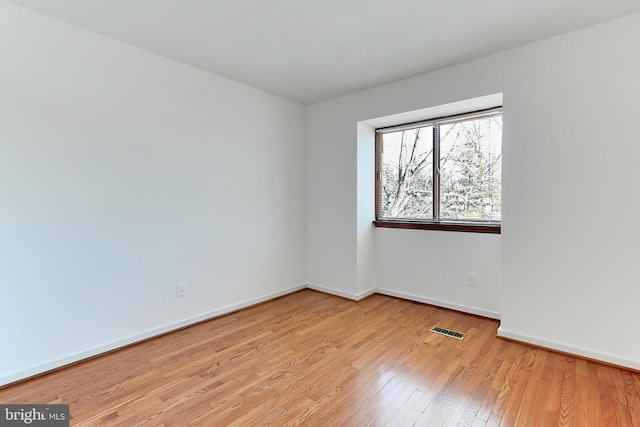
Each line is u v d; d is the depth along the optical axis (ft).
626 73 6.80
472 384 6.35
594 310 7.25
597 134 7.13
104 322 7.75
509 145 8.28
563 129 7.53
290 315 10.27
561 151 7.57
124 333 8.10
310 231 13.21
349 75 9.97
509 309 8.35
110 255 7.83
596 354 7.19
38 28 6.67
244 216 10.94
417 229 11.39
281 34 7.54
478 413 5.49
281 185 12.25
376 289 12.66
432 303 11.09
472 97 8.87
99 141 7.58
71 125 7.15
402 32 7.43
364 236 12.09
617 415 5.41
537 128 7.87
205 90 9.68
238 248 10.77
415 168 11.60
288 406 5.70
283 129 12.25
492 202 9.84
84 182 7.38
